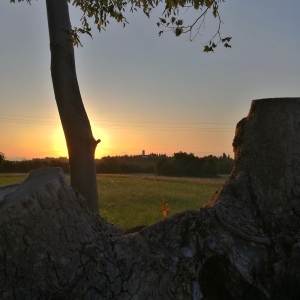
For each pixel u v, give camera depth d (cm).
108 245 283
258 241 300
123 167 8938
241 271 288
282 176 331
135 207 1692
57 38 561
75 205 283
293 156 335
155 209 1638
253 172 343
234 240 302
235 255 293
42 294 244
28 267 242
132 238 284
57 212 262
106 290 259
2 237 234
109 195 2253
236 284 288
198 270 281
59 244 257
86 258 267
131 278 264
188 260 270
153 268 267
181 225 296
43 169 296
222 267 292
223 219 306
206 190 2917
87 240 276
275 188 330
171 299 257
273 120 346
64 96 555
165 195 2322
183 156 7169
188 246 286
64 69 557
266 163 340
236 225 305
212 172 6781
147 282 263
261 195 332
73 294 253
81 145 557
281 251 296
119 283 262
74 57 577
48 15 571
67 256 259
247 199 336
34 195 250
